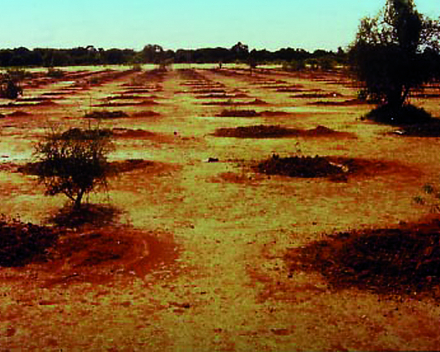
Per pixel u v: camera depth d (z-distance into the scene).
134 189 11.96
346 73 25.66
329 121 23.94
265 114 26.91
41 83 57.22
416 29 22.97
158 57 119.88
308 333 5.55
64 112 28.97
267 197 11.20
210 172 13.77
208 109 30.05
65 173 9.81
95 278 7.03
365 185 12.11
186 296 6.49
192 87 49.81
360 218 9.56
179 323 5.80
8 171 13.91
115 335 5.54
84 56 128.88
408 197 10.99
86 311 6.10
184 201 10.95
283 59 129.12
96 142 10.63
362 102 31.75
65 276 7.09
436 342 5.35
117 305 6.26
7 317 5.96
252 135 19.81
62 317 5.96
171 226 9.24
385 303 6.17
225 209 10.33
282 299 6.35
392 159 15.05
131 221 9.53
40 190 11.78
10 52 112.62
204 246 8.22
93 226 9.20
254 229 9.05
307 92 41.81
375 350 5.21
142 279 6.99
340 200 10.86
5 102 35.50
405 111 23.62
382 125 22.33
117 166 14.22
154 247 8.16
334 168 13.88
